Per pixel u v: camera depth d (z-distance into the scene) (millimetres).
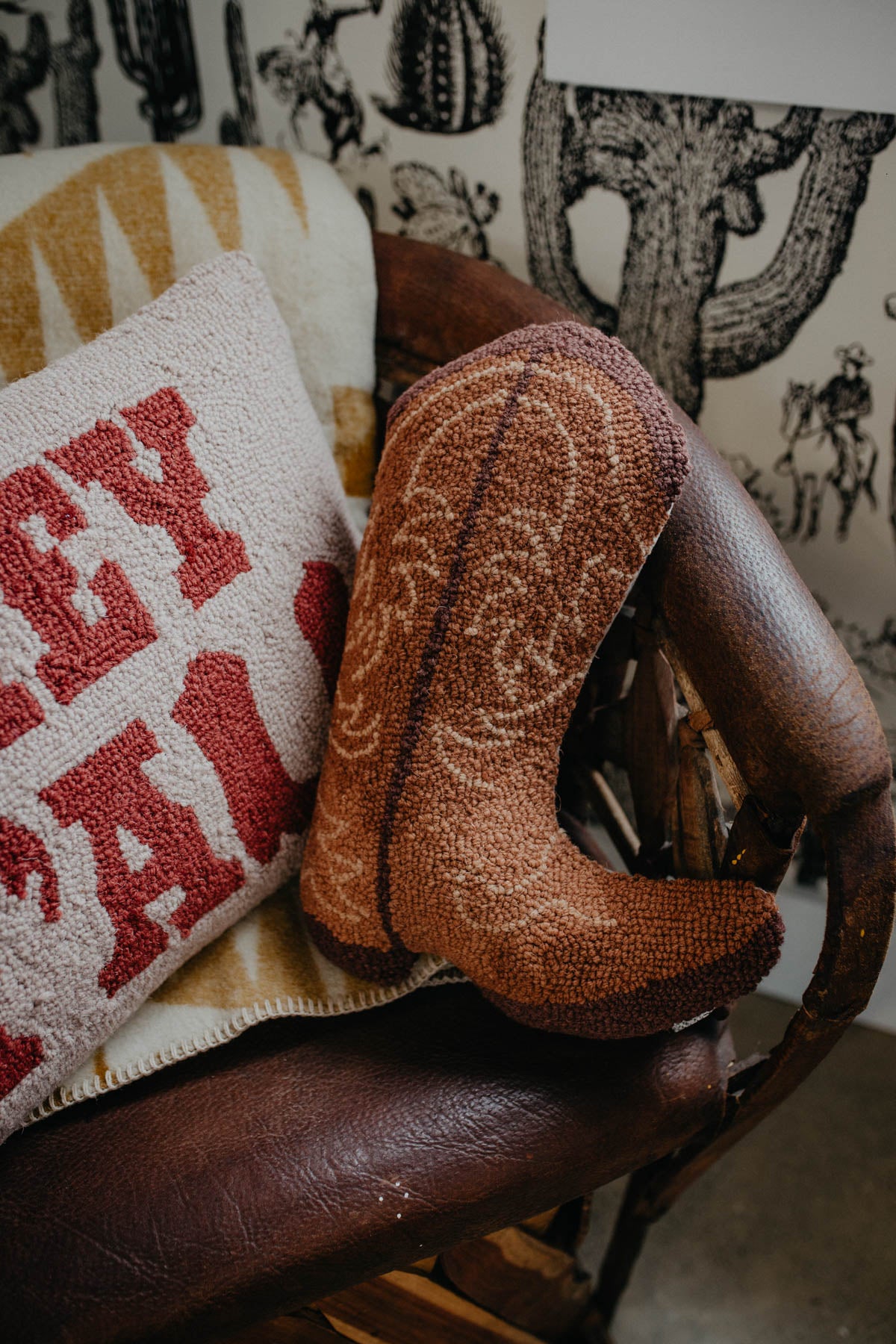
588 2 595
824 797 409
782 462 741
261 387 542
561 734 490
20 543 452
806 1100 926
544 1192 486
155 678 487
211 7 698
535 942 460
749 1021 975
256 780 532
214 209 621
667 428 459
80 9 727
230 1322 443
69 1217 447
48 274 612
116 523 480
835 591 788
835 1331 794
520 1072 500
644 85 615
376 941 515
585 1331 750
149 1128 483
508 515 457
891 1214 854
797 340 679
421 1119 480
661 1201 628
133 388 503
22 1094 459
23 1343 417
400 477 490
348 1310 581
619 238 688
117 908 475
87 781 462
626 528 457
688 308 697
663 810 593
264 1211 450
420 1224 462
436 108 683
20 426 472
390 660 482
